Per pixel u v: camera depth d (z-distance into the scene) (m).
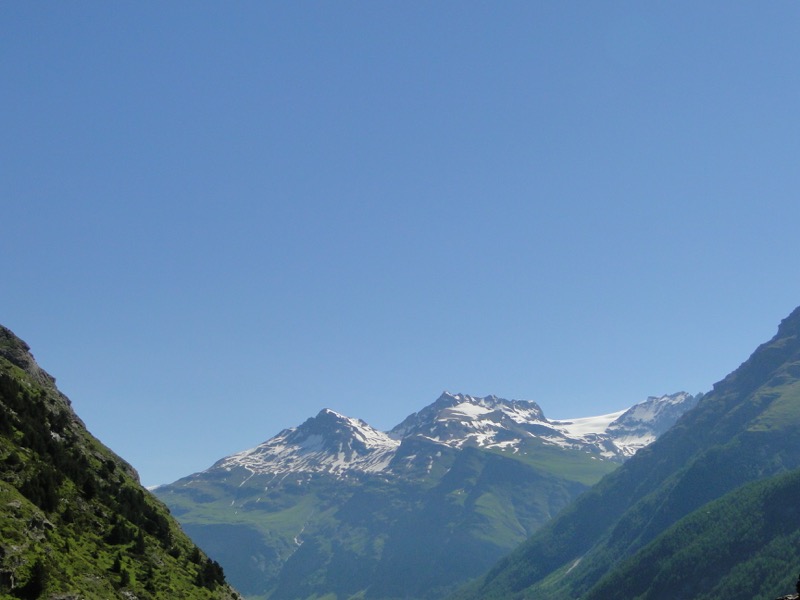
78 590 155.25
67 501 193.50
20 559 151.00
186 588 195.25
